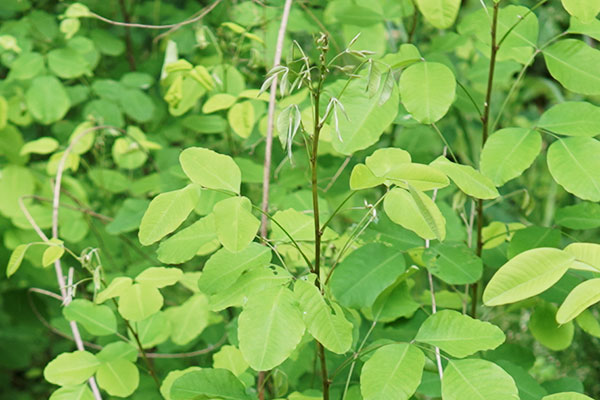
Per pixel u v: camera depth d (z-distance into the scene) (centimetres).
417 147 148
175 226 107
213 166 108
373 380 107
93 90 164
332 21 147
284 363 132
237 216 106
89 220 162
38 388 226
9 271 120
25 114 162
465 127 167
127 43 188
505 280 106
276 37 148
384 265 120
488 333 108
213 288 110
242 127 135
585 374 175
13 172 160
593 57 118
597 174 112
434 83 116
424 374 120
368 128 115
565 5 112
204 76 135
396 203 109
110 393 123
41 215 157
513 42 123
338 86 119
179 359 163
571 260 105
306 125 129
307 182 141
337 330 106
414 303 121
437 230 106
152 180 152
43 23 171
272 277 110
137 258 168
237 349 123
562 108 117
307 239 117
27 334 211
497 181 115
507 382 105
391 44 153
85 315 127
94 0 186
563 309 106
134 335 127
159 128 179
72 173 186
